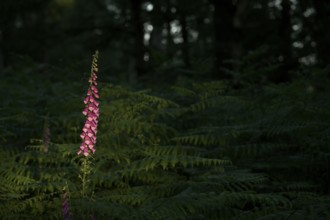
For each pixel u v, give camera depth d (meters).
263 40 13.64
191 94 6.23
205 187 4.02
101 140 4.79
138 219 3.15
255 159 5.13
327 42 11.34
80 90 6.63
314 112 5.28
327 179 4.77
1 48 14.98
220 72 11.53
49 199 4.23
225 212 3.68
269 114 5.72
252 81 8.17
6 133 5.12
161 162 4.03
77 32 15.57
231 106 6.49
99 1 24.22
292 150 5.42
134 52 14.94
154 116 5.34
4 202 3.87
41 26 17.27
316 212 3.29
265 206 3.84
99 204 3.24
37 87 8.33
